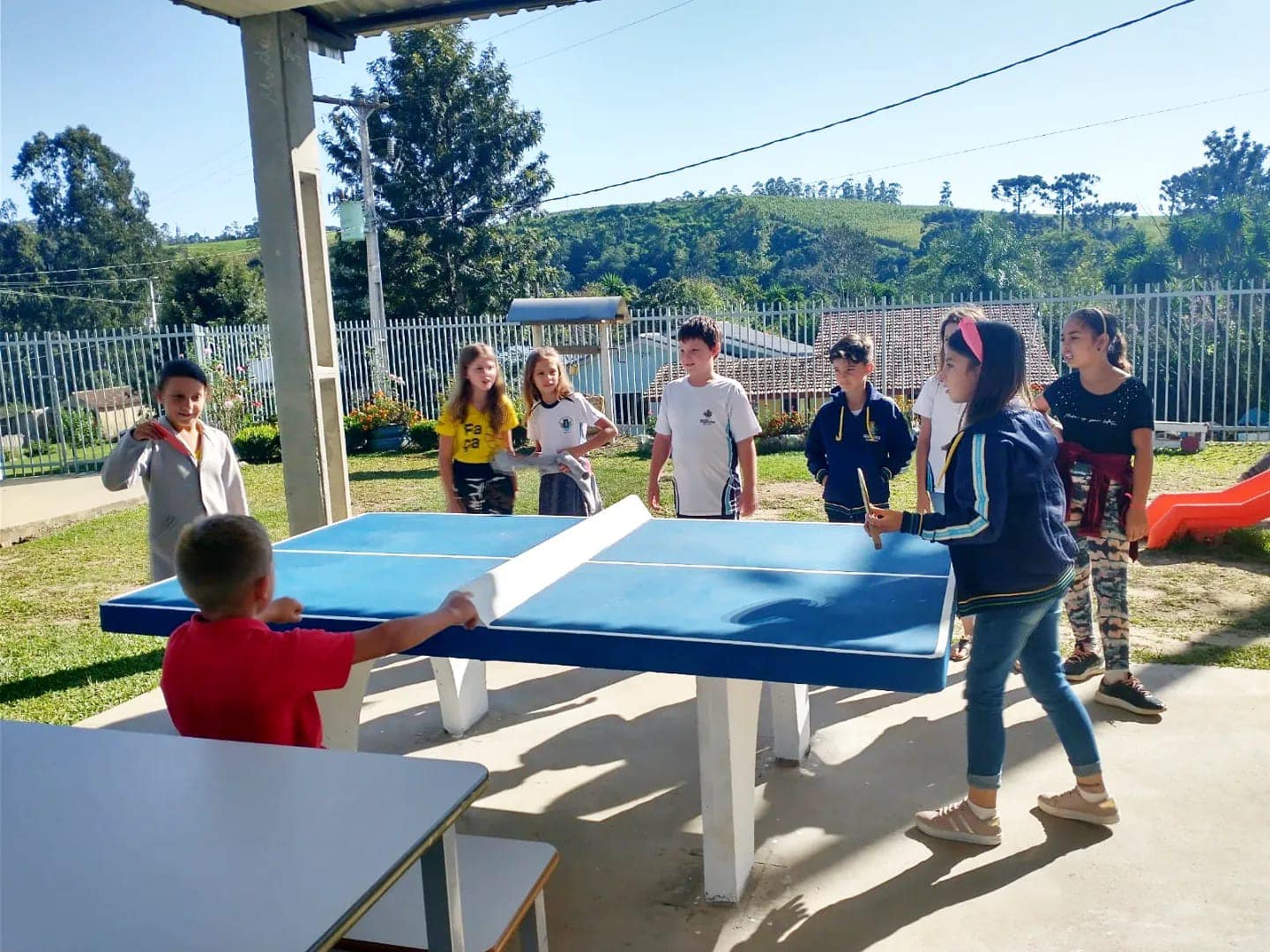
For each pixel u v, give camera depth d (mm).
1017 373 2836
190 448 4520
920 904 2910
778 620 2678
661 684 4855
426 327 17844
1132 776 3584
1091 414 4094
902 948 2709
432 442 16250
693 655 2508
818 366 15797
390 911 2217
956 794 3568
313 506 5746
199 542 2242
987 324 2869
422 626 2449
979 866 3086
